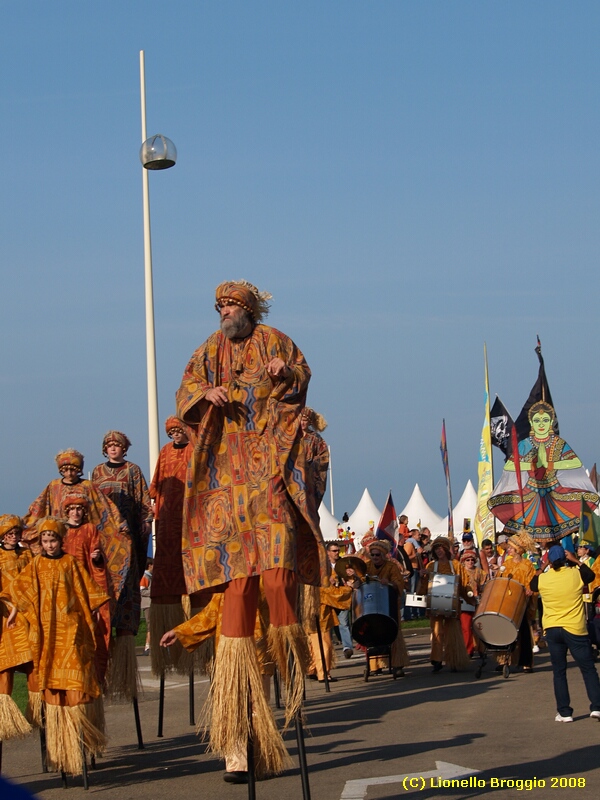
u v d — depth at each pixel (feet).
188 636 29.07
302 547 22.39
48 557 28.27
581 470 75.00
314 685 51.11
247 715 21.85
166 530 37.58
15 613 27.66
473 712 37.91
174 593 36.99
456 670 54.03
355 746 30.83
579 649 34.86
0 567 30.50
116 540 33.78
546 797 22.50
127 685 33.09
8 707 28.09
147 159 48.67
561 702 34.76
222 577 22.06
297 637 21.45
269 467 22.17
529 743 30.14
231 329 22.68
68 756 26.84
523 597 49.55
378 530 74.38
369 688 48.55
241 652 21.98
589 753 28.12
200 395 22.22
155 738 35.19
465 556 61.11
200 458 22.53
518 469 73.92
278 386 22.33
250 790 21.93
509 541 52.90
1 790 6.75
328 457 42.42
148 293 77.82
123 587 33.30
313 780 25.48
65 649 27.48
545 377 77.77
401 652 51.96
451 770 25.90
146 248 78.02
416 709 39.47
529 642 52.24
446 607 53.21
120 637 33.50
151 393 76.95
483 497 90.38
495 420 92.89
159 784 26.68
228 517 22.20
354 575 51.39
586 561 64.59
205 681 51.93
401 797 22.86
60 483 34.96
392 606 50.03
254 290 23.36
